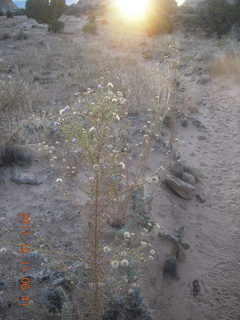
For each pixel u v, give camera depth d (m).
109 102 2.48
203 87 10.48
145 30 21.30
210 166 6.23
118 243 3.63
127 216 4.05
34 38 18.75
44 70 11.21
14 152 4.98
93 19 27.78
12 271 3.20
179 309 3.42
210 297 3.63
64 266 2.84
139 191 4.38
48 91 8.87
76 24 27.72
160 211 4.63
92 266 2.63
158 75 8.48
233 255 4.27
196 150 6.72
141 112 7.56
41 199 4.29
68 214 4.03
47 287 3.04
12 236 3.61
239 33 18.03
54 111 6.96
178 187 5.12
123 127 5.28
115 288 2.82
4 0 51.09
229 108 8.85
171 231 4.35
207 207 5.13
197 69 12.07
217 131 7.59
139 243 3.76
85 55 13.04
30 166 4.96
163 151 6.09
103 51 15.03
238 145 6.97
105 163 2.56
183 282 3.73
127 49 16.19
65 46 15.05
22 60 11.95
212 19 19.12
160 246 4.01
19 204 4.17
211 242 4.47
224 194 5.46
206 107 8.89
